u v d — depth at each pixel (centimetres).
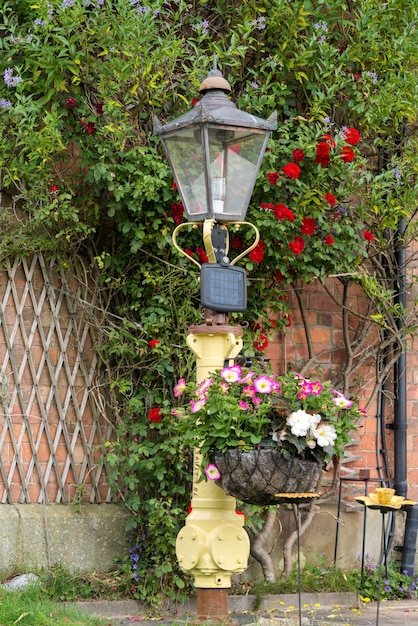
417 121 842
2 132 682
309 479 518
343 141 722
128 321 724
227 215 536
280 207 700
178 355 719
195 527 539
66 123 702
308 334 839
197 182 538
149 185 674
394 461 873
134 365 729
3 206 704
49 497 717
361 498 491
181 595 693
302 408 519
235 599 712
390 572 832
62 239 713
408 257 888
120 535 728
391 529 855
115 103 668
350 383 859
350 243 768
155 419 704
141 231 704
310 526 823
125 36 665
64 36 679
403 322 855
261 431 512
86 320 736
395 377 879
